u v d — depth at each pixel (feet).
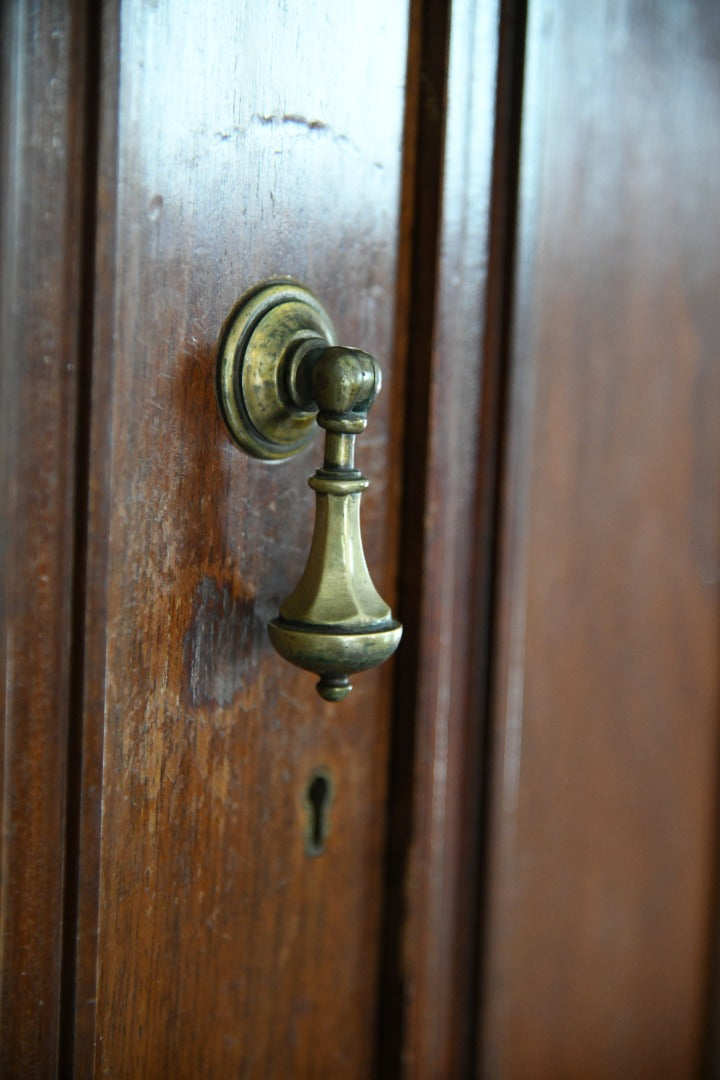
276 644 1.15
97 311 1.09
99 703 1.12
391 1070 1.38
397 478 1.33
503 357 1.38
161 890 1.18
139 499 1.14
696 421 1.59
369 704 1.34
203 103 1.15
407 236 1.30
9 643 1.09
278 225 1.20
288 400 1.18
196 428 1.17
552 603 1.47
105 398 1.10
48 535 1.10
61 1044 1.13
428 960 1.39
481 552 1.40
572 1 1.41
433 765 1.36
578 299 1.45
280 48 1.19
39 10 1.06
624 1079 1.63
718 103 1.56
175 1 1.13
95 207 1.09
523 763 1.47
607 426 1.50
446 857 1.40
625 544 1.54
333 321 1.25
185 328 1.15
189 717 1.19
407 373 1.32
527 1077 1.52
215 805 1.22
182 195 1.14
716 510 1.63
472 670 1.41
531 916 1.50
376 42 1.26
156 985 1.19
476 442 1.38
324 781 1.30
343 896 1.34
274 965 1.28
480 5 1.31
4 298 1.06
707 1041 1.73
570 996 1.56
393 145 1.28
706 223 1.57
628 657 1.56
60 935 1.12
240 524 1.20
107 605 1.12
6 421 1.07
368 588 1.15
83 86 1.08
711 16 1.54
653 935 1.64
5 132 1.05
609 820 1.57
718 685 1.67
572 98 1.42
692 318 1.57
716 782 1.69
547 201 1.41
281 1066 1.30
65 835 1.12
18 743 1.09
